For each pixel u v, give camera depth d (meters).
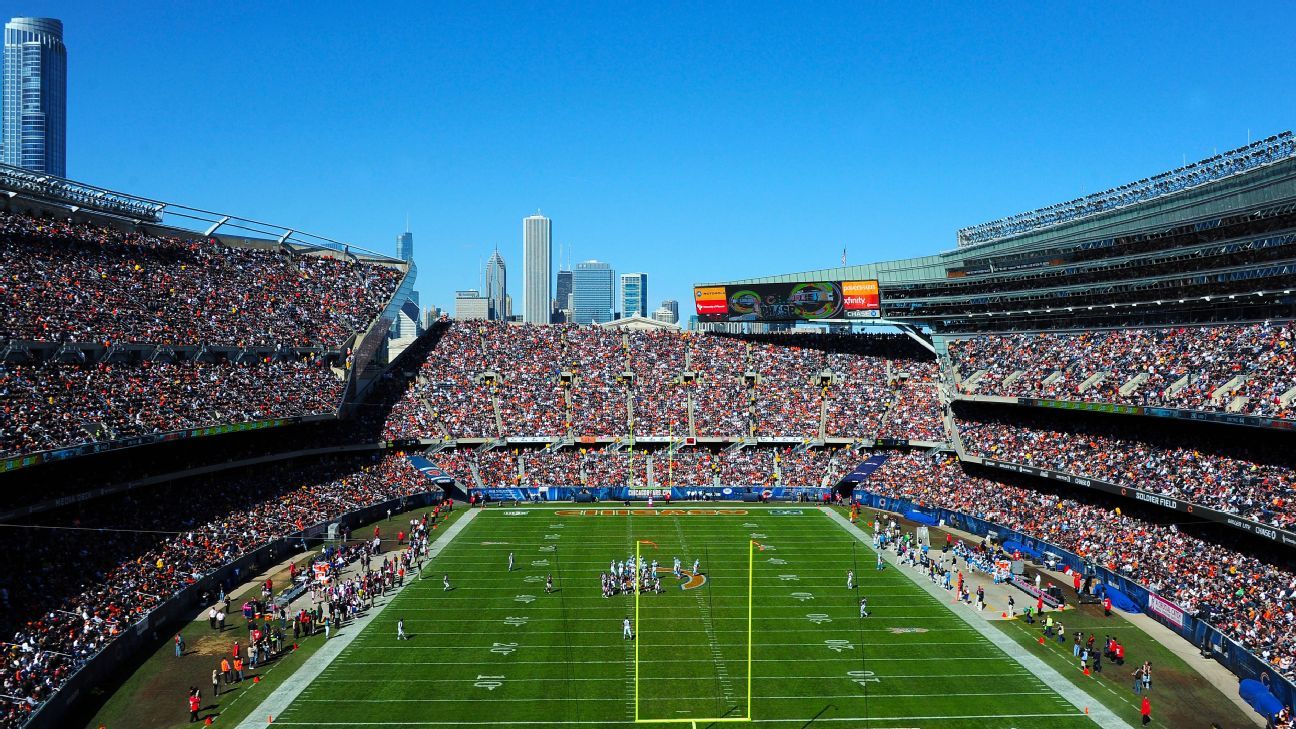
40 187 70.88
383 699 39.47
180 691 40.16
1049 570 62.31
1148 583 53.31
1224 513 51.97
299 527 66.44
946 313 101.50
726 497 89.50
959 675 42.66
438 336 107.12
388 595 55.53
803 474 91.31
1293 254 60.94
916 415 94.94
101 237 75.44
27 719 34.09
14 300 61.59
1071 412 79.56
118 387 61.84
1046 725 37.19
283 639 47.03
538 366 103.75
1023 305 91.62
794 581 59.06
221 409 67.19
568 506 85.81
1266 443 59.31
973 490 79.56
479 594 55.72
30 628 41.88
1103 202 80.25
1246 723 37.53
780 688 40.94
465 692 40.31
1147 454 65.69
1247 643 42.81
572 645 46.50
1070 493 73.06
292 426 81.38
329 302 92.50
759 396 100.75
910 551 64.69
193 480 66.75
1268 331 64.25
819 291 105.06
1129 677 42.56
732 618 51.03
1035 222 90.06
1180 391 64.94
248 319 81.31
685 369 105.38
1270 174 60.69
